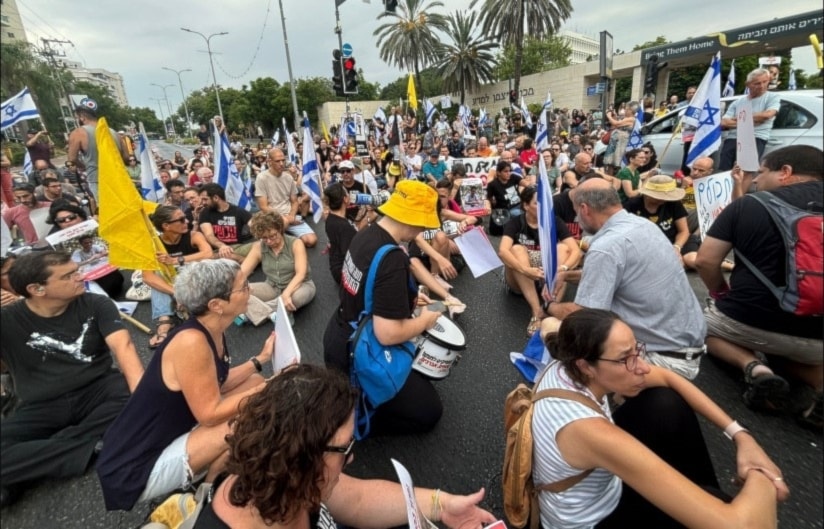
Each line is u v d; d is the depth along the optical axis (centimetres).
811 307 97
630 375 131
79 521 195
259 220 381
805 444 197
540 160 231
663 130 718
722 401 238
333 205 392
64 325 202
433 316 219
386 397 207
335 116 4631
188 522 120
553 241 242
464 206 629
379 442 234
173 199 641
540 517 160
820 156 88
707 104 377
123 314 385
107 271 330
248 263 393
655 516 140
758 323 200
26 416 201
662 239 203
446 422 247
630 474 118
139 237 315
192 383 167
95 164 404
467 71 3353
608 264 199
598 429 123
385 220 214
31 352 196
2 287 185
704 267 210
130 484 170
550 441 136
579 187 227
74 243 308
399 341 203
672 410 152
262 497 98
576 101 2505
